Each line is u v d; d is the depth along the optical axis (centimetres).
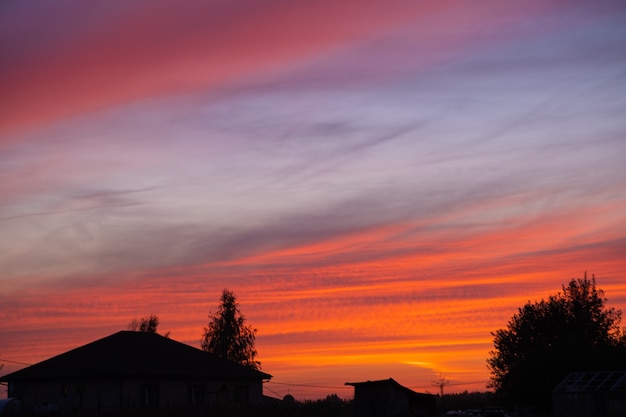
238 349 11175
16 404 6122
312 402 6334
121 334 7519
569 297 8312
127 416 5822
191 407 6116
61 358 7000
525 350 7688
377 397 6122
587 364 6975
